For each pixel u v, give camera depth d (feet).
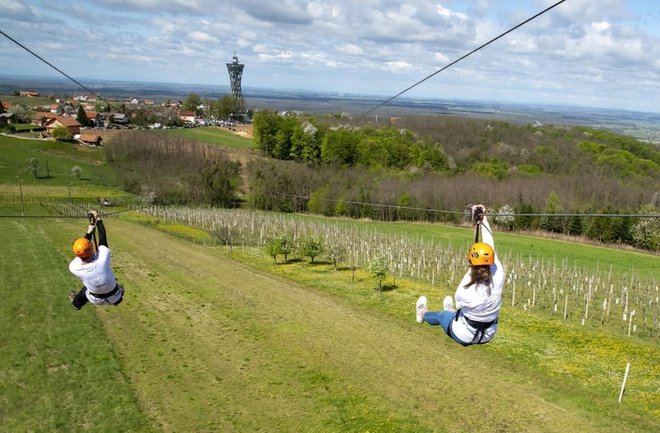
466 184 264.11
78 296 35.04
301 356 90.68
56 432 65.00
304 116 382.83
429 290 136.56
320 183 286.05
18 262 145.79
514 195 252.21
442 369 85.81
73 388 76.13
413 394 77.00
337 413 71.26
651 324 113.70
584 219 231.50
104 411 70.28
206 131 436.76
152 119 502.38
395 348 94.89
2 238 177.27
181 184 283.18
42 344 90.79
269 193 285.43
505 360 89.40
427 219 261.65
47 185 282.15
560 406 73.67
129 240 187.52
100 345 91.81
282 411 71.77
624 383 75.36
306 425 68.13
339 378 82.02
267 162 324.39
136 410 70.74
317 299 127.75
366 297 130.41
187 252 176.96
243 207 289.74
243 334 101.14
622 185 260.83
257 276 150.20
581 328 105.60
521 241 225.97
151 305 116.98
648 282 154.40
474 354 92.07
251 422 68.80
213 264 162.40
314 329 104.53
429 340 99.40
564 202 242.99
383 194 263.08
